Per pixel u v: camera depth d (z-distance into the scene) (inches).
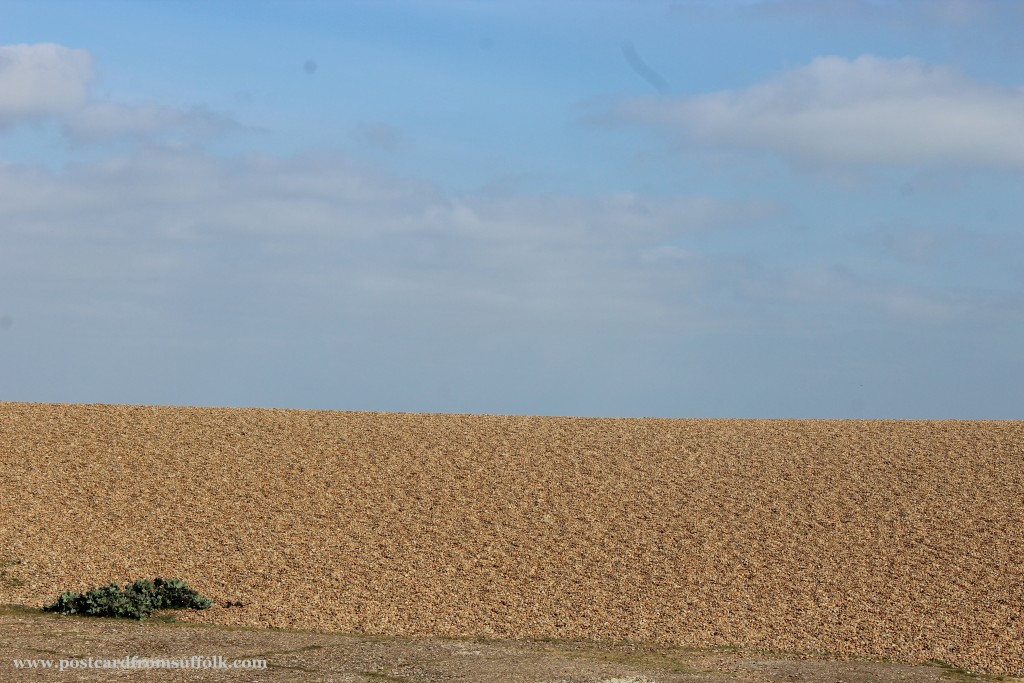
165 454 920.3
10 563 665.6
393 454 944.9
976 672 497.7
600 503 822.5
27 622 548.4
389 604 612.4
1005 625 578.2
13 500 786.8
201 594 623.5
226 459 914.1
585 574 674.2
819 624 579.5
